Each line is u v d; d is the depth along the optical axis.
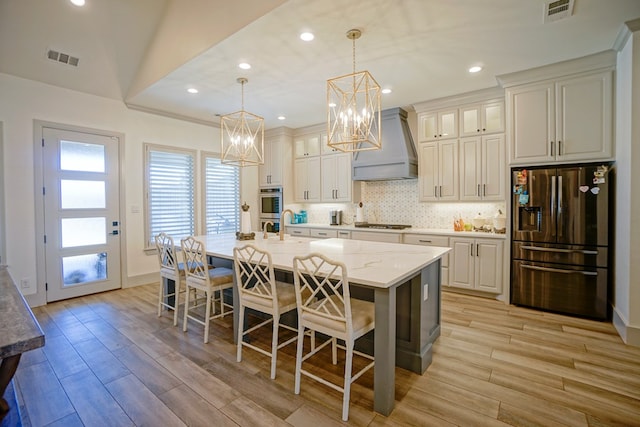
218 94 4.03
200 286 2.88
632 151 2.61
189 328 3.07
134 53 3.80
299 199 6.02
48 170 3.78
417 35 2.65
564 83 3.28
